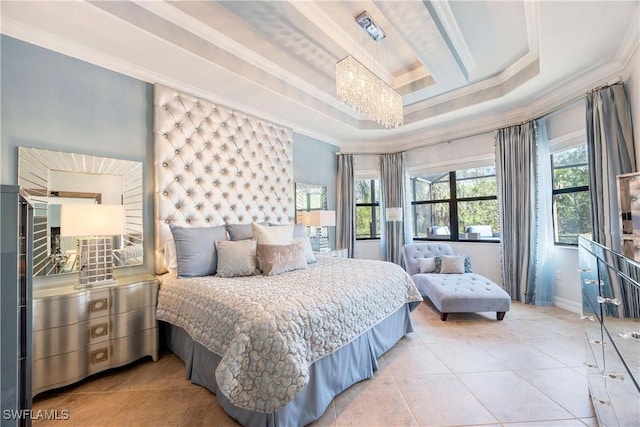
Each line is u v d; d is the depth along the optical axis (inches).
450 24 92.4
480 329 107.4
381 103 106.6
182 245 91.1
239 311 58.3
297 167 161.5
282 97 120.1
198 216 109.8
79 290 73.4
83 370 71.6
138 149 97.1
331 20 91.5
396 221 187.2
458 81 124.1
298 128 159.9
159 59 91.2
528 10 86.0
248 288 71.3
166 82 102.8
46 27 75.3
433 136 176.6
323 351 59.9
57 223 79.5
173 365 82.6
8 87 73.2
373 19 91.1
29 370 50.9
